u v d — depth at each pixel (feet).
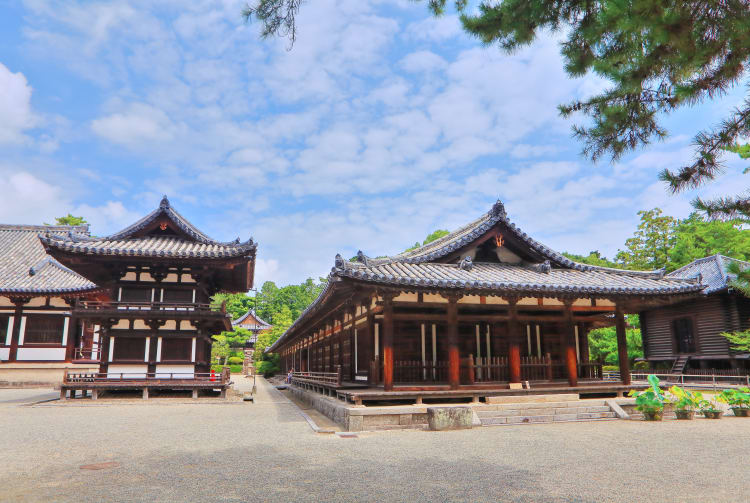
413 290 49.98
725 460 30.01
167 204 78.23
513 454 31.99
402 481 24.79
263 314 346.13
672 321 107.96
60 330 102.32
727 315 95.20
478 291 51.47
